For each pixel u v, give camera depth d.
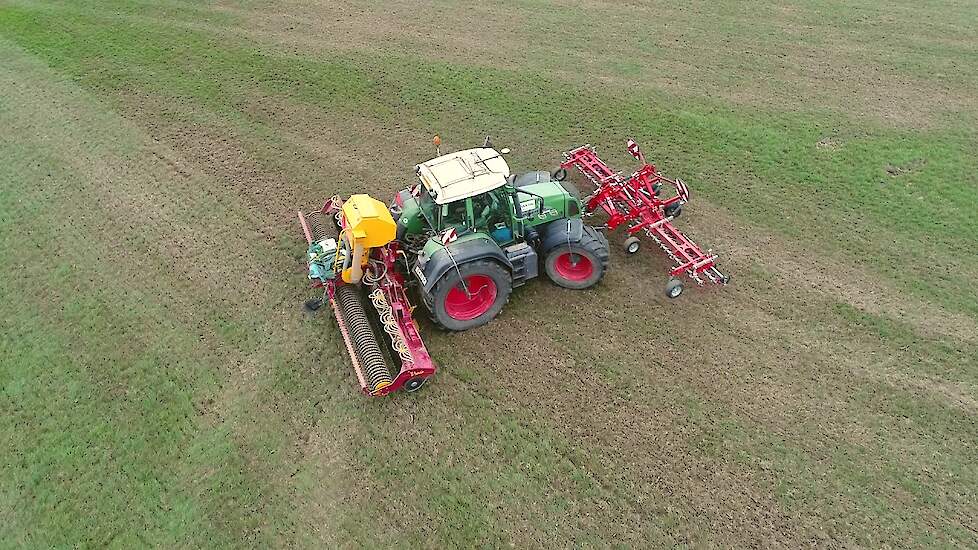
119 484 9.62
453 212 11.18
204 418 10.45
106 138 16.56
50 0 22.83
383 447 10.06
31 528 9.14
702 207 14.34
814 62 19.20
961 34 20.25
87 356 11.37
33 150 16.16
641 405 10.57
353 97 18.09
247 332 11.77
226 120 17.25
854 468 9.70
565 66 19.22
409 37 20.77
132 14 22.09
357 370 10.48
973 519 9.11
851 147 15.87
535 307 12.22
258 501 9.45
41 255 13.32
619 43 20.33
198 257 13.27
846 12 21.70
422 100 17.92
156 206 14.53
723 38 20.50
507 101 17.83
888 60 19.17
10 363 11.24
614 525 9.13
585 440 10.11
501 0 22.92
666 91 18.08
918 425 10.21
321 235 12.66
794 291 12.40
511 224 11.69
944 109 17.08
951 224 13.68
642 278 12.78
